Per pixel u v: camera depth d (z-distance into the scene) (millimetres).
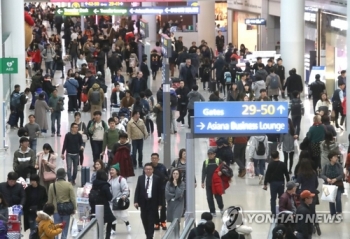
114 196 42406
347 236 42125
